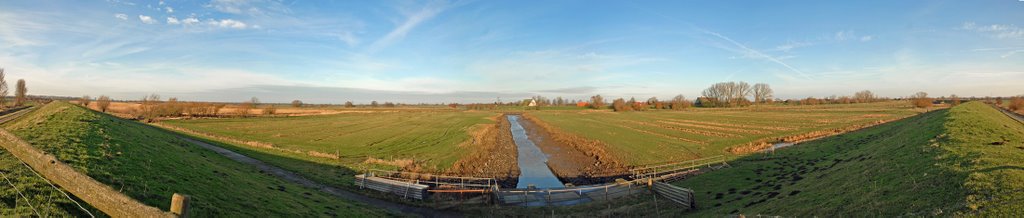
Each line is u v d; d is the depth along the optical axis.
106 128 28.94
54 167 13.21
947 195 17.38
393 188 33.03
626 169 44.91
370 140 64.94
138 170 21.12
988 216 14.44
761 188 30.17
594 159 52.47
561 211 29.33
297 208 23.28
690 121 97.81
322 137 68.50
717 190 31.78
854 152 37.16
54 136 23.38
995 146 24.11
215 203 19.58
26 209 13.01
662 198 31.02
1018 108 82.25
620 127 85.94
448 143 60.34
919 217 16.12
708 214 25.28
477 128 84.50
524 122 121.94
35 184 14.74
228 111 129.50
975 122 33.06
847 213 19.12
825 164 34.78
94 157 20.97
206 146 46.22
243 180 27.23
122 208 10.47
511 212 29.16
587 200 32.00
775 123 84.56
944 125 33.28
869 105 148.25
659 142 60.47
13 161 16.50
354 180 36.38
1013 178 17.00
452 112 172.50
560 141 71.75
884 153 30.25
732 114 120.56
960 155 22.41
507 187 38.84
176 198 9.39
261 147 50.81
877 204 18.89
